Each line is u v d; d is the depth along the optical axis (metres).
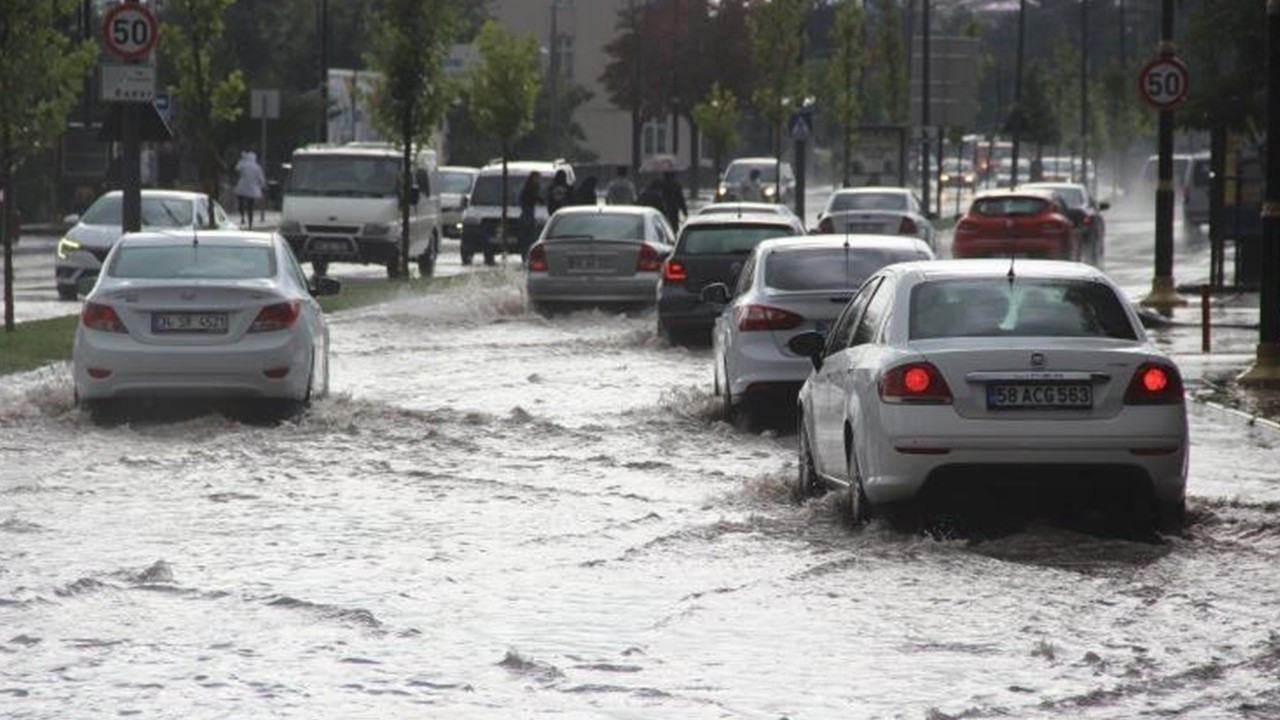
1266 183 55.94
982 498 31.95
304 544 31.47
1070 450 31.48
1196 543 31.95
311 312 48.81
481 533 32.59
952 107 152.25
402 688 22.30
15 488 37.06
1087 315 32.81
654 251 80.06
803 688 22.42
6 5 66.44
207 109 95.50
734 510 35.22
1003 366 31.59
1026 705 21.72
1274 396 53.78
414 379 58.06
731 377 48.03
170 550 30.89
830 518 34.22
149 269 47.59
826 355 37.22
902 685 22.58
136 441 43.66
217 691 22.09
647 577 28.95
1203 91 96.38
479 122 134.62
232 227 95.62
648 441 44.78
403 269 109.94
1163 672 23.25
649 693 22.11
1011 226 106.19
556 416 49.09
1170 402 31.84
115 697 21.83
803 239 50.50
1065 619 26.20
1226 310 82.81
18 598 27.06
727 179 195.88
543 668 23.25
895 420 31.72
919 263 34.81
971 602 27.23
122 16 64.31
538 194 122.88
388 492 37.00
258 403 48.03
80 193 148.62
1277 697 22.16
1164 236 84.25
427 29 109.62
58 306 83.25
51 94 68.12
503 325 77.31
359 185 109.69
